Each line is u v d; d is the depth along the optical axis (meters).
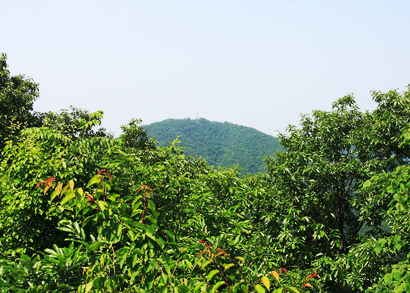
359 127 10.79
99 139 6.88
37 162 5.75
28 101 17.42
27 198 5.45
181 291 2.28
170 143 6.61
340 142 10.93
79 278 2.65
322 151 10.84
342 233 10.49
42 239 6.04
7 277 2.42
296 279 5.81
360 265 7.77
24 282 2.33
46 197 5.62
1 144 14.47
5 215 5.85
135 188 4.53
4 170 6.24
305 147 11.12
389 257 7.29
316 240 9.52
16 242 5.77
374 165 8.91
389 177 4.96
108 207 2.24
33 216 5.83
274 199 9.12
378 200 8.52
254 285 2.20
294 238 8.23
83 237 2.87
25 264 2.38
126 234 2.30
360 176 10.30
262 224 8.39
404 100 9.27
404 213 6.29
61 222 3.02
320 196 10.19
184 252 3.10
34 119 17.61
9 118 15.90
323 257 8.02
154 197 4.69
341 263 8.05
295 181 9.73
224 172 5.52
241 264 3.00
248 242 4.67
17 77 18.77
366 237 8.87
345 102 11.66
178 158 6.18
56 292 2.24
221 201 5.26
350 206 10.59
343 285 7.87
